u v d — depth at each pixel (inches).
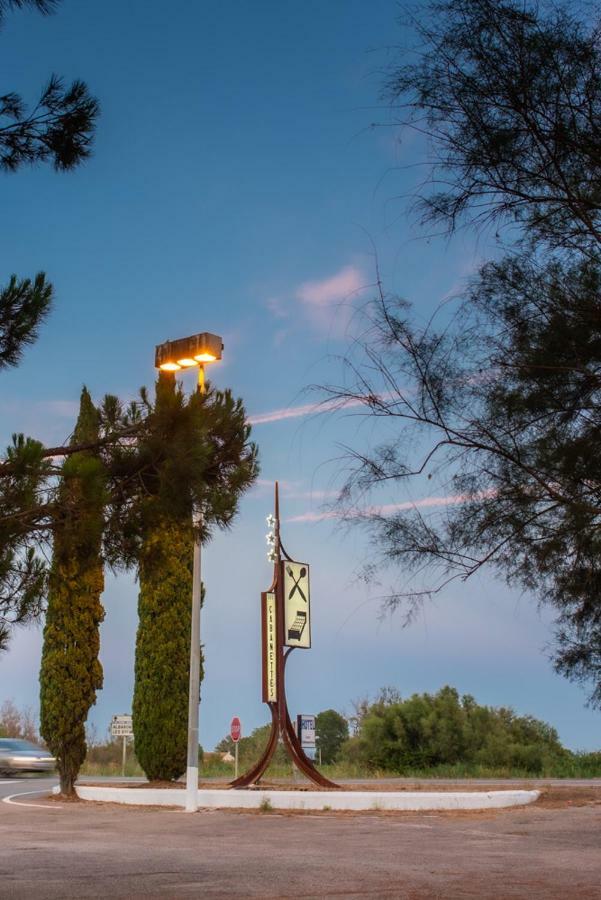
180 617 936.9
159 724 912.3
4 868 389.4
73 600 885.8
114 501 293.9
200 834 555.8
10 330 240.4
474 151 165.0
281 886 335.9
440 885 337.4
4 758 1286.9
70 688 881.5
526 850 456.4
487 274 172.7
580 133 160.4
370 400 174.4
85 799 866.8
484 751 1441.9
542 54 158.9
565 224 169.0
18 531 253.1
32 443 243.8
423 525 173.3
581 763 1469.0
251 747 1868.8
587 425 168.6
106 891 319.6
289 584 868.0
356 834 548.4
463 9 161.3
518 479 169.9
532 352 169.6
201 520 317.1
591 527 162.6
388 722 1481.3
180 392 301.4
